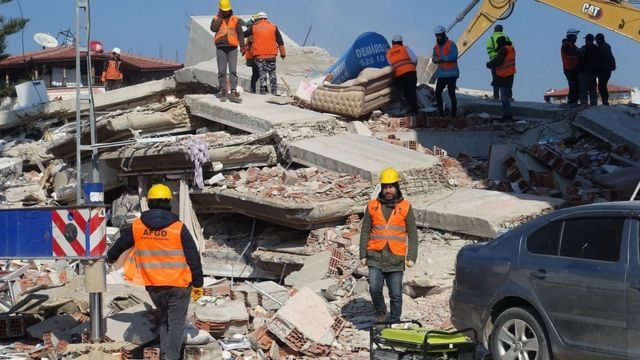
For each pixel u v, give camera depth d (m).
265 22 20.72
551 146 18.28
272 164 16.50
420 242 13.41
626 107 19.17
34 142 23.81
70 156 20.98
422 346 8.07
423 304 11.44
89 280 9.65
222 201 15.48
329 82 20.19
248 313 10.82
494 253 8.68
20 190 20.66
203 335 9.48
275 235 14.88
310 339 9.82
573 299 7.79
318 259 13.32
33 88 26.11
